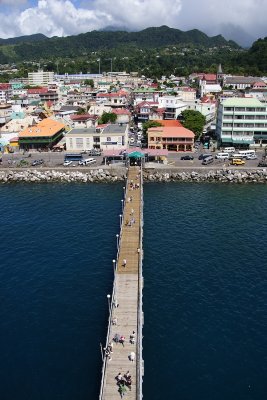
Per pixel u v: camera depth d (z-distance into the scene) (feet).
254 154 495.00
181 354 183.73
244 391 164.55
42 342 192.54
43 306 219.61
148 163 474.90
